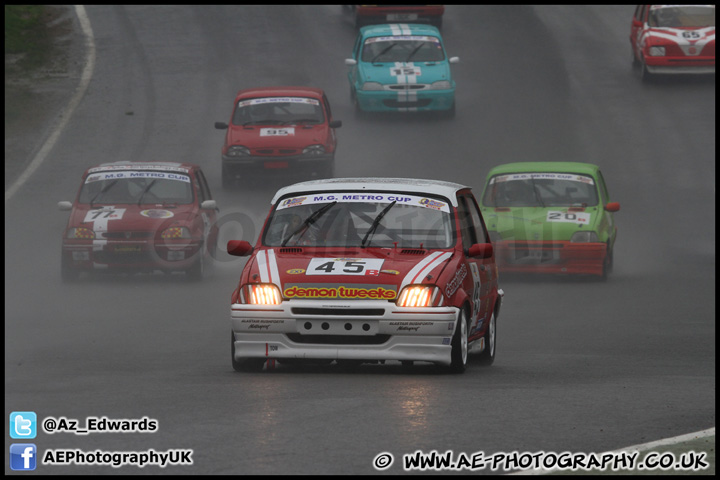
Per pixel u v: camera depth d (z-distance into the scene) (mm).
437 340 36031
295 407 30328
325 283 36375
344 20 158500
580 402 31578
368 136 110562
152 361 40406
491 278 42094
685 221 91062
